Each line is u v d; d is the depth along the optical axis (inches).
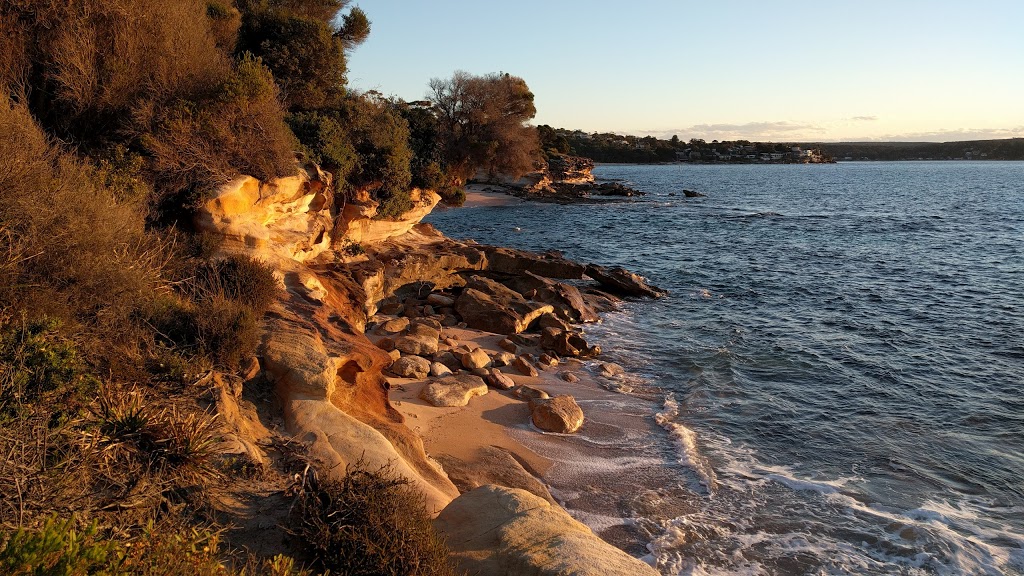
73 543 172.6
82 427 260.2
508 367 701.3
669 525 406.9
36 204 338.6
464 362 663.1
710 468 482.3
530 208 2970.0
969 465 504.1
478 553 263.1
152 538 217.0
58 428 247.6
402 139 967.6
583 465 481.1
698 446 522.0
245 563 242.8
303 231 687.1
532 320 876.6
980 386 677.9
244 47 921.5
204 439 285.9
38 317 296.0
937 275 1302.9
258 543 258.1
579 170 4372.5
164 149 538.3
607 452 505.4
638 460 494.0
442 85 2532.0
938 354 785.6
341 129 836.6
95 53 560.7
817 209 2957.7
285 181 634.8
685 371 717.3
